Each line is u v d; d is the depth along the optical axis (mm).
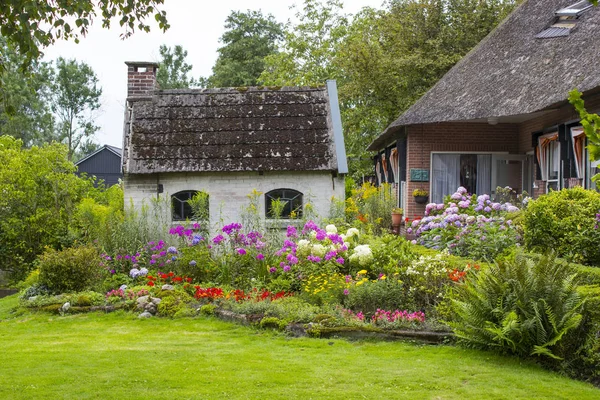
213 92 16406
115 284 11508
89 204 13930
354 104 29359
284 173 14578
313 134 15211
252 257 11461
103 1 7562
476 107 16344
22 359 7188
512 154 19062
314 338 8070
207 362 6898
